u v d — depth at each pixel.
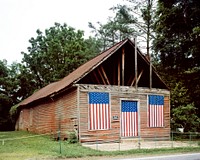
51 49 49.25
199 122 31.50
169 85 32.91
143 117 24.19
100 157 15.16
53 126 26.23
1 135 30.22
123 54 23.83
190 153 16.69
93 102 22.12
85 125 21.55
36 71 51.72
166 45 27.31
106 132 22.25
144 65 25.55
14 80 50.41
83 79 23.55
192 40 25.56
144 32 39.66
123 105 23.45
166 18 26.52
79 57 48.00
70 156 15.12
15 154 15.77
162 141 23.92
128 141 23.02
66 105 23.61
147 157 14.97
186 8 25.39
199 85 28.03
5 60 52.56
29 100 35.19
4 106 47.62
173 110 31.70
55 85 30.09
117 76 24.94
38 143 21.22
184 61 27.44
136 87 24.19
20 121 41.25
